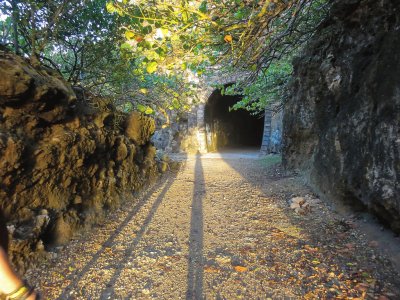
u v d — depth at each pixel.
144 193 6.66
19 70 3.36
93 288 2.96
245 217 5.07
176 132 18.72
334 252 3.55
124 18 5.74
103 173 5.18
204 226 4.71
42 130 3.89
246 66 5.13
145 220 4.96
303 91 7.31
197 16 3.82
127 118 7.34
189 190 7.21
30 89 3.50
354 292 2.77
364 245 3.67
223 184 7.87
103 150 5.15
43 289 2.89
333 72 5.42
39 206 3.70
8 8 4.70
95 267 3.35
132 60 5.99
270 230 4.40
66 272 3.21
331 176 5.21
